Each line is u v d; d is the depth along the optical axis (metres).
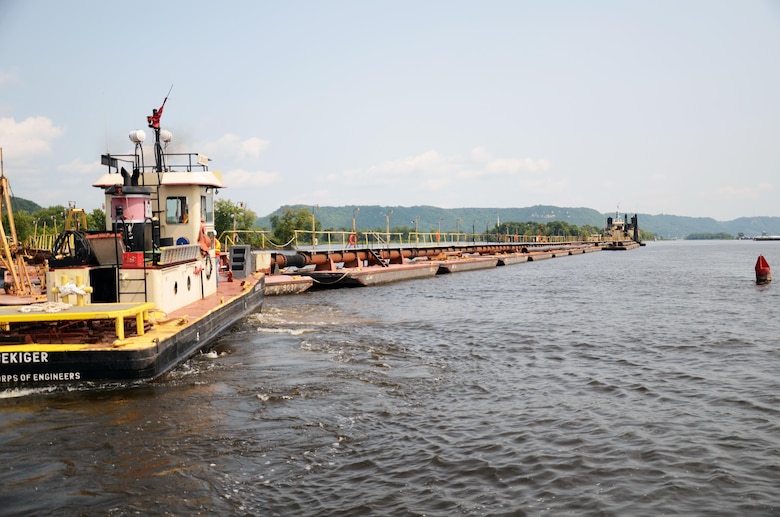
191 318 21.72
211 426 14.38
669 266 98.94
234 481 11.53
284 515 10.32
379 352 23.73
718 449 13.48
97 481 11.41
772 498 11.14
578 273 79.69
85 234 21.05
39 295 26.92
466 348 25.27
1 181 27.66
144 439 13.48
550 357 23.58
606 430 14.72
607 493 11.34
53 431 13.88
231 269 38.31
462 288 55.12
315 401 16.59
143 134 26.09
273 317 33.38
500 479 11.89
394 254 73.75
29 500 10.63
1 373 16.45
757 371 20.98
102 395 16.48
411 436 14.13
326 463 12.47
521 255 111.06
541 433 14.46
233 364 20.77
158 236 24.48
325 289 52.97
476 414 15.89
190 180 26.44
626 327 31.17
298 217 138.12
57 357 16.41
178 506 10.52
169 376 18.52
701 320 33.75
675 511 10.70
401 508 10.65
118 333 16.95
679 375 20.50
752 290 52.78
